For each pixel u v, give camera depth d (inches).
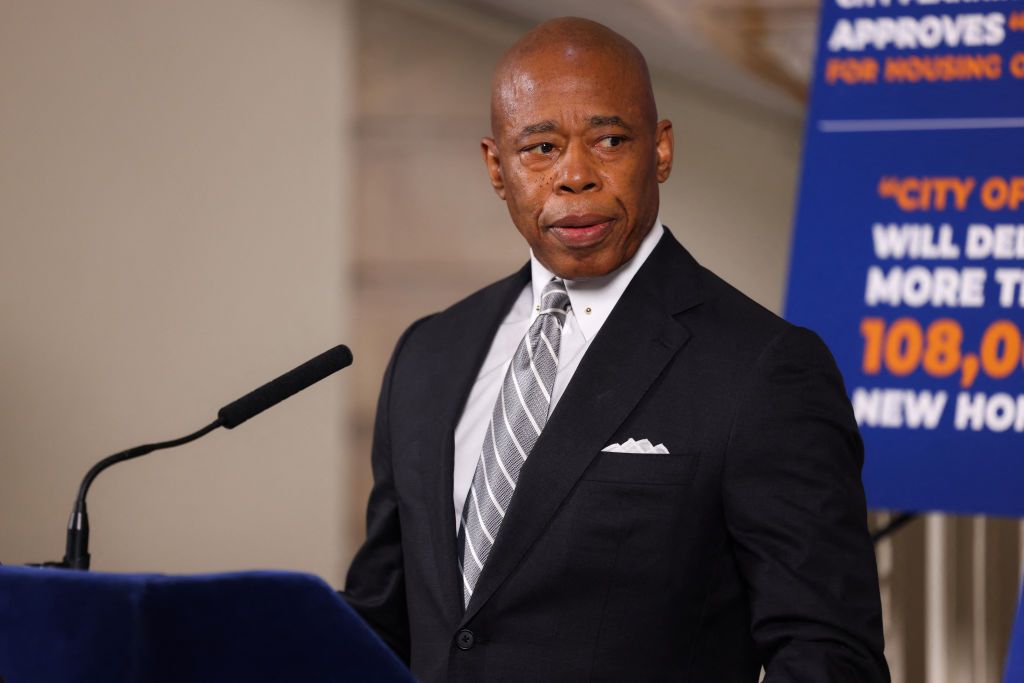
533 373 222.2
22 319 580.4
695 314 219.8
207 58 577.3
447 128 567.2
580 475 209.2
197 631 140.9
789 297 361.4
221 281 577.0
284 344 574.6
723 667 210.5
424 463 227.8
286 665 145.5
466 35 561.6
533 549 208.7
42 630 146.6
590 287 226.2
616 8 494.0
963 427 348.5
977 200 351.6
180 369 579.5
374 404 571.2
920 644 445.1
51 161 580.7
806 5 468.8
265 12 574.2
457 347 238.2
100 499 578.2
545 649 205.3
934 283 352.8
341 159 572.4
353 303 573.0
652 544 205.3
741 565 207.8
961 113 354.3
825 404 209.3
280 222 575.2
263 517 574.9
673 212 540.4
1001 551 445.4
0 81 580.4
